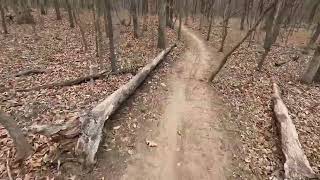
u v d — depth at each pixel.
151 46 17.47
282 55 17.59
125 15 30.22
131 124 7.67
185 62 14.95
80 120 6.18
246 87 11.01
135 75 10.50
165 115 8.45
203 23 32.03
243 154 6.54
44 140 5.99
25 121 7.22
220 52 18.08
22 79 10.55
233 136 7.35
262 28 26.45
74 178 5.35
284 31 26.75
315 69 11.33
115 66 11.15
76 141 5.78
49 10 31.30
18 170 5.29
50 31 20.28
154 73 12.32
